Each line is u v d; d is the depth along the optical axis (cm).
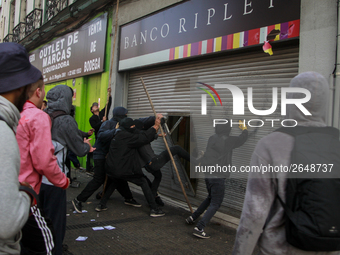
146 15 567
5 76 114
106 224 384
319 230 106
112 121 454
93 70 725
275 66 374
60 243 234
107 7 678
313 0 314
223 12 417
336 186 111
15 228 94
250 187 129
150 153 431
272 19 354
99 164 435
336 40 293
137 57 586
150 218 415
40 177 196
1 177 93
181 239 339
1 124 102
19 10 1439
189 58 473
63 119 261
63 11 823
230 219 389
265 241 124
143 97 602
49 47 1014
